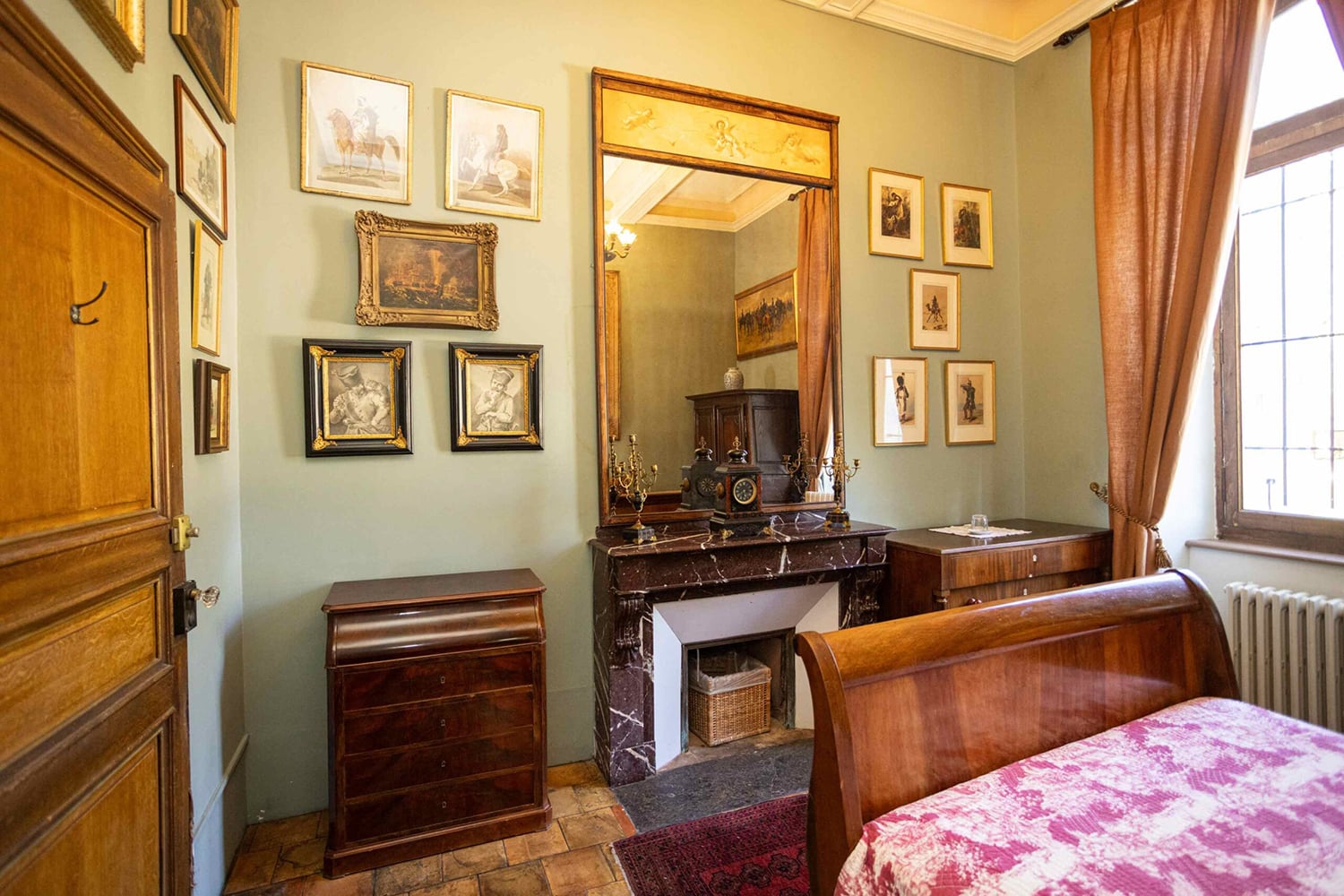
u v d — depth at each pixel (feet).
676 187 9.75
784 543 9.07
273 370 7.77
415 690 6.96
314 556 7.94
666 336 9.63
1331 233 8.61
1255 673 8.70
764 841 7.15
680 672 9.32
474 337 8.63
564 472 9.07
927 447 11.55
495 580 8.08
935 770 4.84
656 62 9.59
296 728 7.89
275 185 7.79
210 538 6.44
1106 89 10.12
